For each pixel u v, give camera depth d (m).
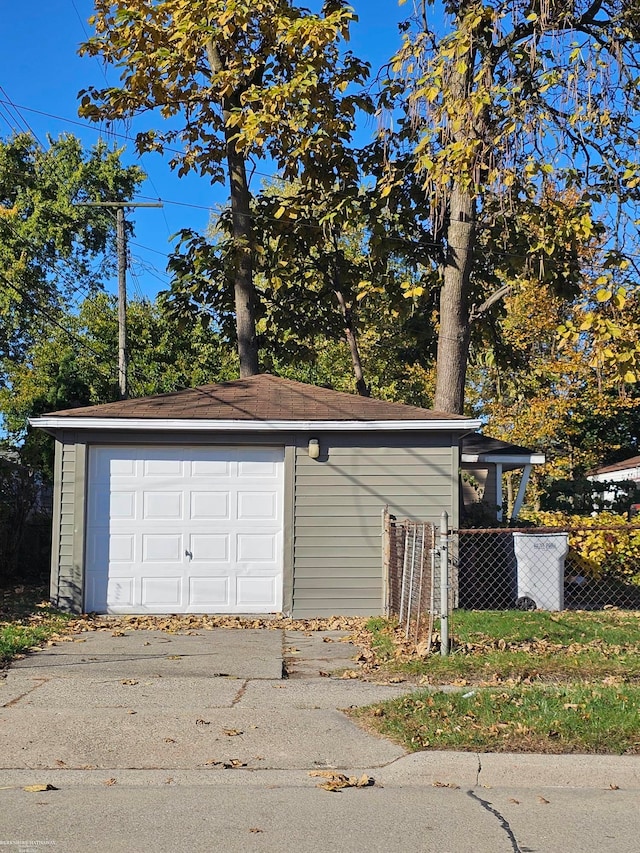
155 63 16.88
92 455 12.87
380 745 6.48
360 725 6.95
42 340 35.72
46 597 14.11
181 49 16.45
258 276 24.00
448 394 16.45
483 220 16.25
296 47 16.09
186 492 12.96
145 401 13.34
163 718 7.11
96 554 12.78
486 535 13.59
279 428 12.77
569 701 7.29
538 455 17.84
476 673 8.52
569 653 9.40
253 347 18.80
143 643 10.53
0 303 35.06
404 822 5.15
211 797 5.57
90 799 5.51
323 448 12.99
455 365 16.48
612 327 12.34
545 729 6.54
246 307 18.81
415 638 9.73
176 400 13.41
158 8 16.67
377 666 9.09
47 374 31.02
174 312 21.67
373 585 12.87
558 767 5.97
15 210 35.84
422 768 5.99
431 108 13.84
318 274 21.00
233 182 18.89
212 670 8.94
